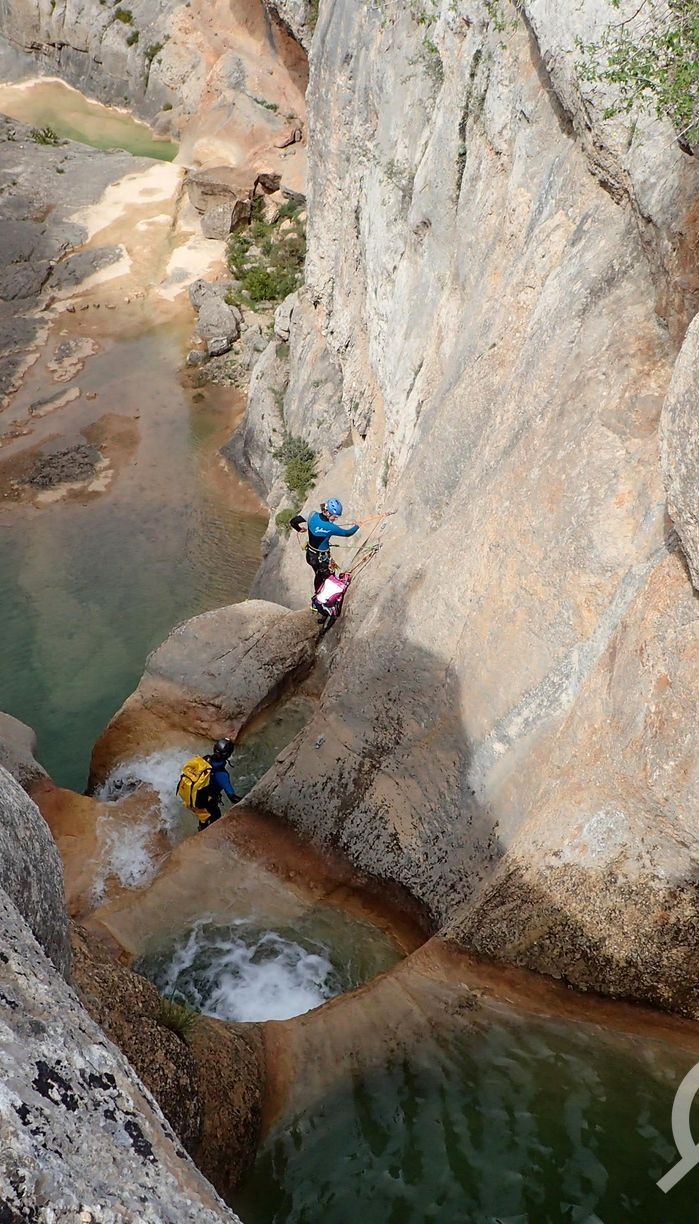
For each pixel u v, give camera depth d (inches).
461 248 478.0
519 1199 248.2
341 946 364.5
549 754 328.8
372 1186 254.8
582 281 356.5
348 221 675.4
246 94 1331.2
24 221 1238.3
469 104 451.5
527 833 320.2
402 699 396.8
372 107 596.1
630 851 286.7
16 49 1676.9
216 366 1015.6
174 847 449.7
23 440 922.7
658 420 316.8
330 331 755.4
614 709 295.9
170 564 778.2
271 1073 285.1
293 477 762.2
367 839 384.2
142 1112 145.5
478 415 425.1
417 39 518.9
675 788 267.0
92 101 1628.9
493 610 366.6
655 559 297.9
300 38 987.9
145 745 525.3
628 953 287.6
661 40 283.3
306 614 557.9
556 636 336.2
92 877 430.9
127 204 1283.2
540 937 301.3
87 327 1088.8
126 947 363.3
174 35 1496.1
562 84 349.4
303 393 798.5
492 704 358.3
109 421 951.0
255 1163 261.3
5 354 1042.7
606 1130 259.4
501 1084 274.7
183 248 1189.7
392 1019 297.1
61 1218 120.0
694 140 280.5
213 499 854.5
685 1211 239.6
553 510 339.6
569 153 379.6
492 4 416.5
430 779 374.6
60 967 207.6
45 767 586.2
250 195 1186.6
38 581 757.3
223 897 383.2
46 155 1389.0
